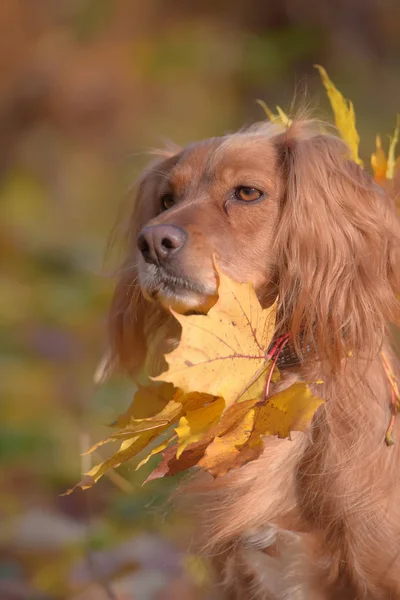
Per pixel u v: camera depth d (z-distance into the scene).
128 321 6.41
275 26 22.08
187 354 4.52
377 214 5.55
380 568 5.29
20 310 13.62
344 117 6.03
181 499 6.13
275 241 5.64
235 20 21.78
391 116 19.53
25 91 19.17
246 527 5.48
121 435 4.77
